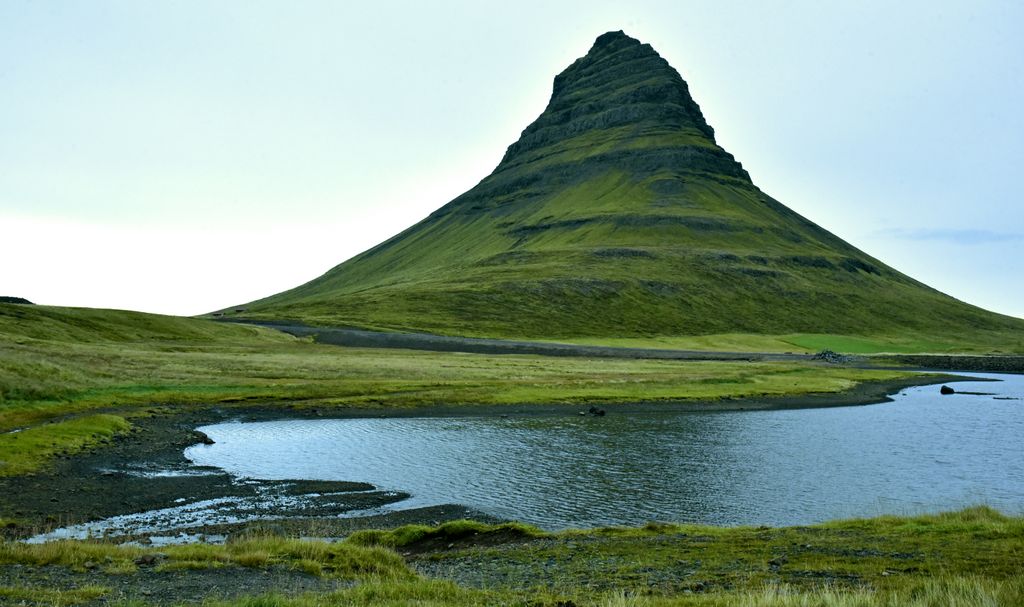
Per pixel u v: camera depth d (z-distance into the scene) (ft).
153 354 351.67
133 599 55.31
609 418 258.78
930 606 44.57
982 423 257.14
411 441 200.54
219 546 81.92
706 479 156.87
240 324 624.59
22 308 456.86
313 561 72.69
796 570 65.92
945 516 95.45
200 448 180.14
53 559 69.92
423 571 75.05
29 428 175.22
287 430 214.90
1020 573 57.72
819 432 231.50
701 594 55.67
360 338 606.96
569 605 52.11
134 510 118.83
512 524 102.58
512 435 214.07
